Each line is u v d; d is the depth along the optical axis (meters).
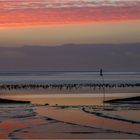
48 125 25.47
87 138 22.12
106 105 33.50
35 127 24.97
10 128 24.64
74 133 23.44
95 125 25.39
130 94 41.00
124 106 32.81
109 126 25.23
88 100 36.38
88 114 29.09
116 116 28.34
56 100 36.56
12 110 31.22
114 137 22.42
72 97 38.62
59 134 23.03
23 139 21.94
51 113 29.67
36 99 37.41
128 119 27.17
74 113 29.67
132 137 22.44
